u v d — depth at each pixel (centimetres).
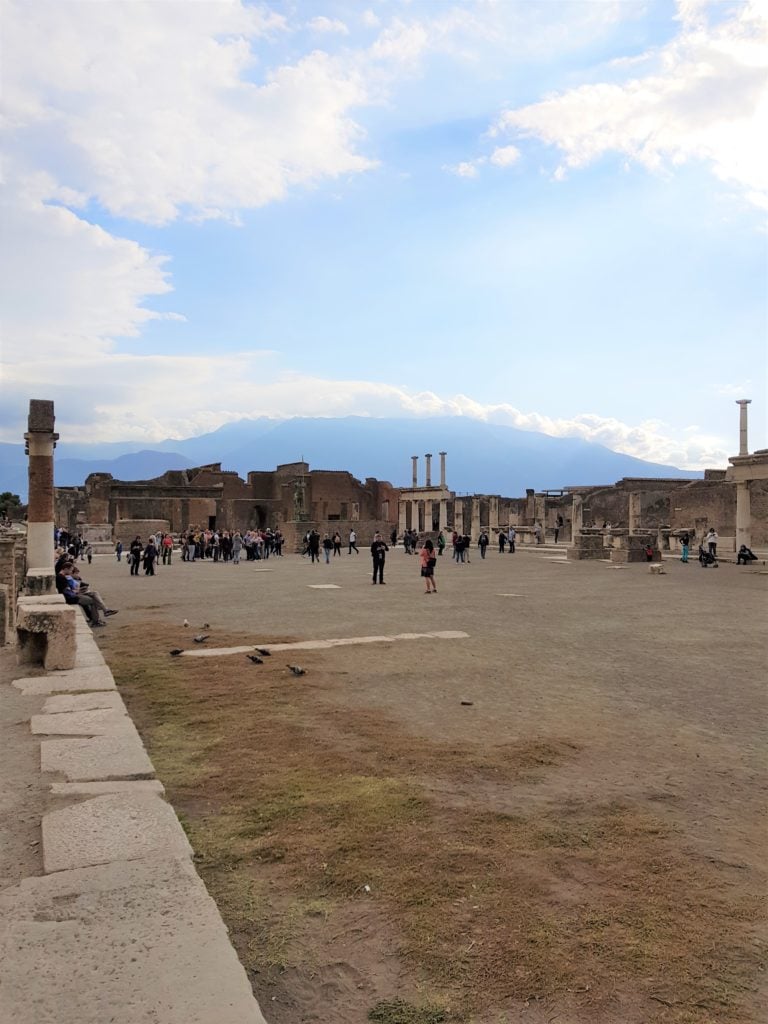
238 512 7856
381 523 6431
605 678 1059
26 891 385
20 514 7075
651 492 6425
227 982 309
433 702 909
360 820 539
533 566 3691
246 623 1606
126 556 4828
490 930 397
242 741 738
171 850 435
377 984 353
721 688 998
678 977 358
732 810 571
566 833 523
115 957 325
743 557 3772
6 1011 289
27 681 911
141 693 949
